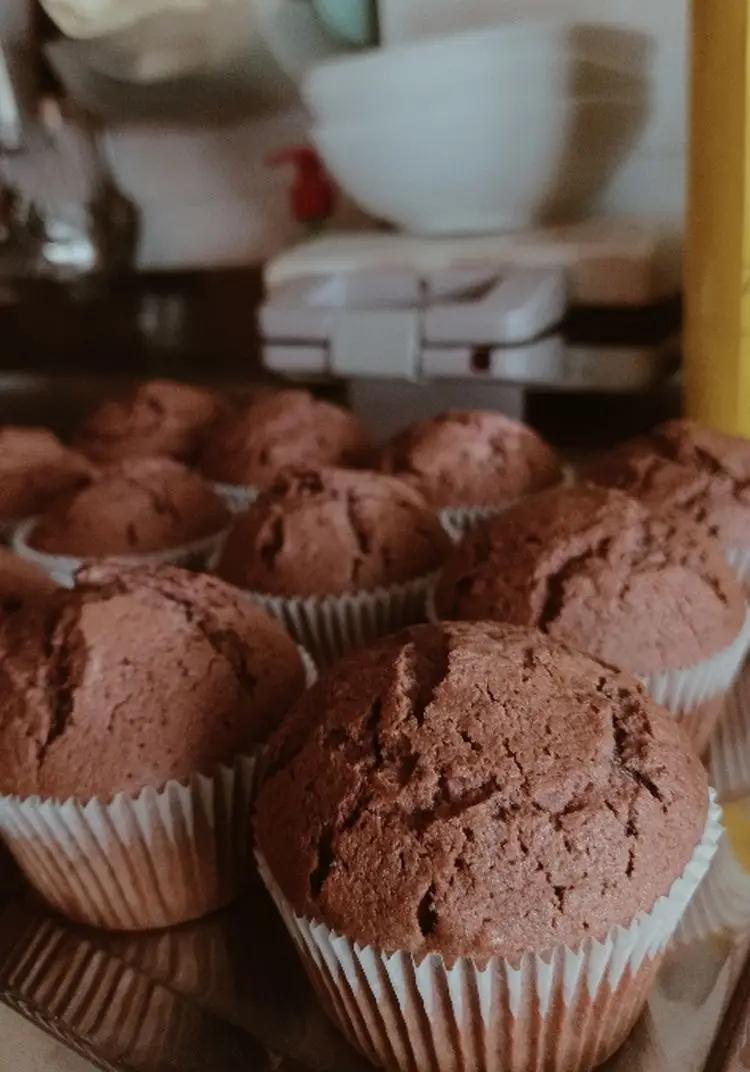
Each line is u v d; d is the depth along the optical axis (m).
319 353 0.35
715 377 0.28
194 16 0.42
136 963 0.19
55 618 0.20
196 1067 0.16
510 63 0.32
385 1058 0.16
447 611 0.22
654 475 0.26
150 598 0.20
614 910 0.14
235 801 0.19
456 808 0.14
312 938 0.15
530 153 0.34
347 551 0.26
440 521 0.28
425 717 0.15
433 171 0.35
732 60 0.25
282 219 0.49
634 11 0.38
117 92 0.47
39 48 0.47
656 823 0.15
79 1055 0.17
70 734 0.18
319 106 0.36
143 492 0.30
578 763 0.15
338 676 0.17
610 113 0.34
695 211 0.27
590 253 0.33
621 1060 0.16
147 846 0.19
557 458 0.33
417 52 0.33
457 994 0.15
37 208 0.49
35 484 0.34
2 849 0.22
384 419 0.36
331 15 0.42
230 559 0.27
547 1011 0.15
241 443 0.34
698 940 0.17
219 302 0.51
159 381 0.41
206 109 0.48
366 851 0.15
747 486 0.25
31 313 0.53
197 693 0.19
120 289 0.52
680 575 0.21
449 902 0.14
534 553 0.21
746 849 0.19
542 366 0.33
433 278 0.34
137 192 0.52
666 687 0.20
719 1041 0.16
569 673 0.16
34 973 0.19
